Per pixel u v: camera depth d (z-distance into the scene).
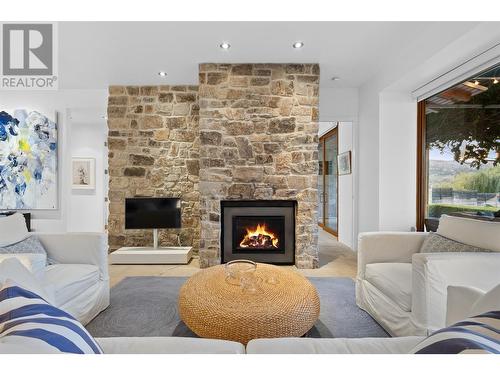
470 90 2.73
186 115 4.08
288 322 1.54
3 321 0.66
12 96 4.29
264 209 3.60
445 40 2.36
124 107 4.07
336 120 4.30
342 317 2.22
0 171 4.16
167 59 3.31
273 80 3.44
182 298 1.78
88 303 2.10
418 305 1.61
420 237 2.27
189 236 4.09
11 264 0.91
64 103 4.31
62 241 2.29
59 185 4.32
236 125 3.44
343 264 3.70
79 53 3.16
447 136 3.06
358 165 4.32
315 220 3.48
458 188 2.91
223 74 3.43
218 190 3.45
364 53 3.16
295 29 2.67
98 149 6.05
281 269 2.18
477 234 1.81
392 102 3.53
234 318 1.52
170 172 4.09
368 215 3.91
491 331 0.63
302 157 3.46
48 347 0.57
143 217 3.87
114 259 3.67
